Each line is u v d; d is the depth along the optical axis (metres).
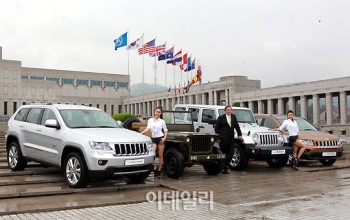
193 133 11.29
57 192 8.70
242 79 78.44
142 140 9.46
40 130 10.22
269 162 14.14
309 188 9.81
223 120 12.00
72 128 9.59
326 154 13.83
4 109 84.00
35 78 99.38
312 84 64.44
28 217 6.88
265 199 8.47
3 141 19.52
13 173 10.62
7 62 84.81
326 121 62.72
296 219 6.77
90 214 7.11
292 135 13.39
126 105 109.50
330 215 7.05
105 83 110.56
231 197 8.66
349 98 62.53
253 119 14.55
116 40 52.19
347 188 9.85
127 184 9.86
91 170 8.69
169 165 11.20
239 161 12.88
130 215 7.05
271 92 71.44
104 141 8.84
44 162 10.07
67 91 104.31
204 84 83.69
